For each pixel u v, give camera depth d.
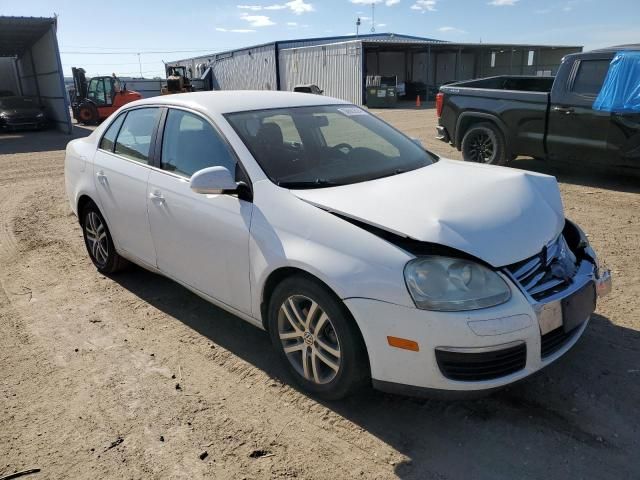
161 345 3.69
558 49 44.59
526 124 8.15
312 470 2.51
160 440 2.74
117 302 4.40
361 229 2.69
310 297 2.82
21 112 21.80
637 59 6.83
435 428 2.76
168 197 3.69
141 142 4.14
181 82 28.47
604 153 7.34
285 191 3.06
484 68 44.53
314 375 2.96
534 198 3.09
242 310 3.32
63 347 3.70
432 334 2.45
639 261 4.79
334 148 3.65
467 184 3.14
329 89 34.59
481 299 2.47
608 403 2.89
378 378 2.64
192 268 3.63
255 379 3.25
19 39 23.23
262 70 41.47
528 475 2.43
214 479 2.48
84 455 2.66
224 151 3.40
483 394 2.52
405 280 2.49
